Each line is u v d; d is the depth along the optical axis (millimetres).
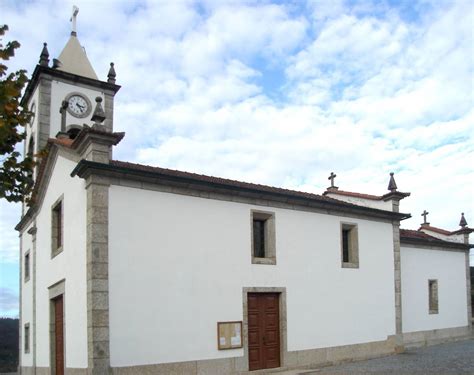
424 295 21203
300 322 14820
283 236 14938
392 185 18688
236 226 13828
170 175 12453
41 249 16109
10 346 32844
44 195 16000
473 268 36000
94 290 10930
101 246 11219
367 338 16703
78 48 21000
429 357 15742
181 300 12289
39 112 18641
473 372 11922
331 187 21812
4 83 6875
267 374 13438
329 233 16312
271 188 17438
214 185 13250
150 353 11492
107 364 10766
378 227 18172
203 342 12484
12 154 7410
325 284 15781
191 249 12742
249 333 13727
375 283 17500
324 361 15148
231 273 13430
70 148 12836
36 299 16359
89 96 19922
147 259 11883
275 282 14414
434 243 22031
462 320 22891
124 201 11781
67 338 12445
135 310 11453
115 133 11703
